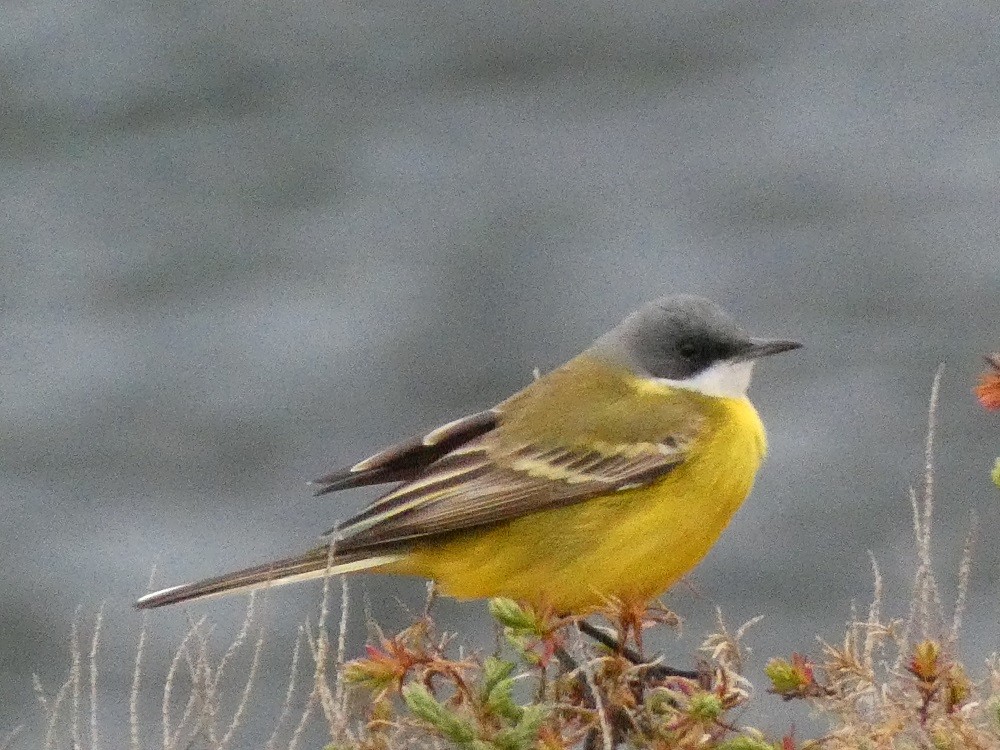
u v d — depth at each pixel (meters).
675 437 8.71
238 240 21.31
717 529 8.84
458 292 20.33
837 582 15.23
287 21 25.58
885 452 16.84
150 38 25.03
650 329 9.30
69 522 16.88
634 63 25.02
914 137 22.67
